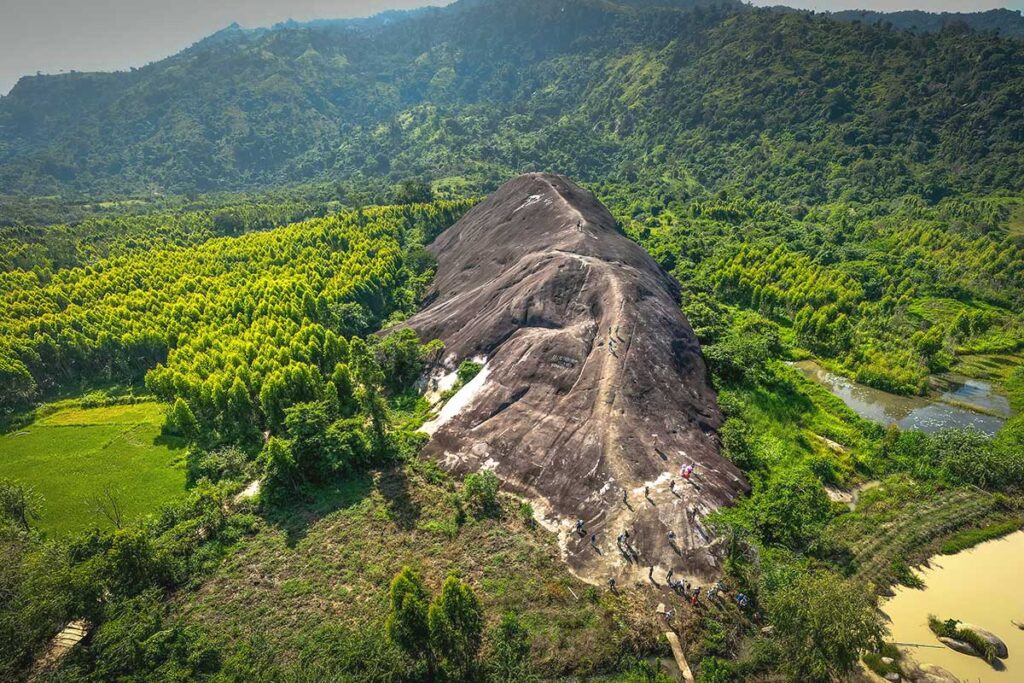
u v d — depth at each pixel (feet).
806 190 597.11
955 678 114.62
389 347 242.99
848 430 209.77
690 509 145.89
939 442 188.96
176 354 269.64
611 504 152.35
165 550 143.74
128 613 122.93
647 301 236.84
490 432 189.37
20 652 112.88
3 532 144.87
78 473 205.57
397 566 142.41
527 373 206.59
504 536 150.20
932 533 154.92
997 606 134.41
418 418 216.74
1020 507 165.68
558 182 381.19
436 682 110.22
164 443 226.79
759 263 380.37
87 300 347.77
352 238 432.66
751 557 136.15
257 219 579.89
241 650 120.06
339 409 216.74
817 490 164.45
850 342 281.13
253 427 223.92
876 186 570.05
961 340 290.56
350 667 112.16
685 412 193.67
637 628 120.47
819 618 107.04
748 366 238.48
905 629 128.06
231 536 155.74
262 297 326.44
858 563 144.05
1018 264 358.43
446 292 344.28
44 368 288.30
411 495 169.89
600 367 198.49
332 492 173.88
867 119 647.56
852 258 404.16
